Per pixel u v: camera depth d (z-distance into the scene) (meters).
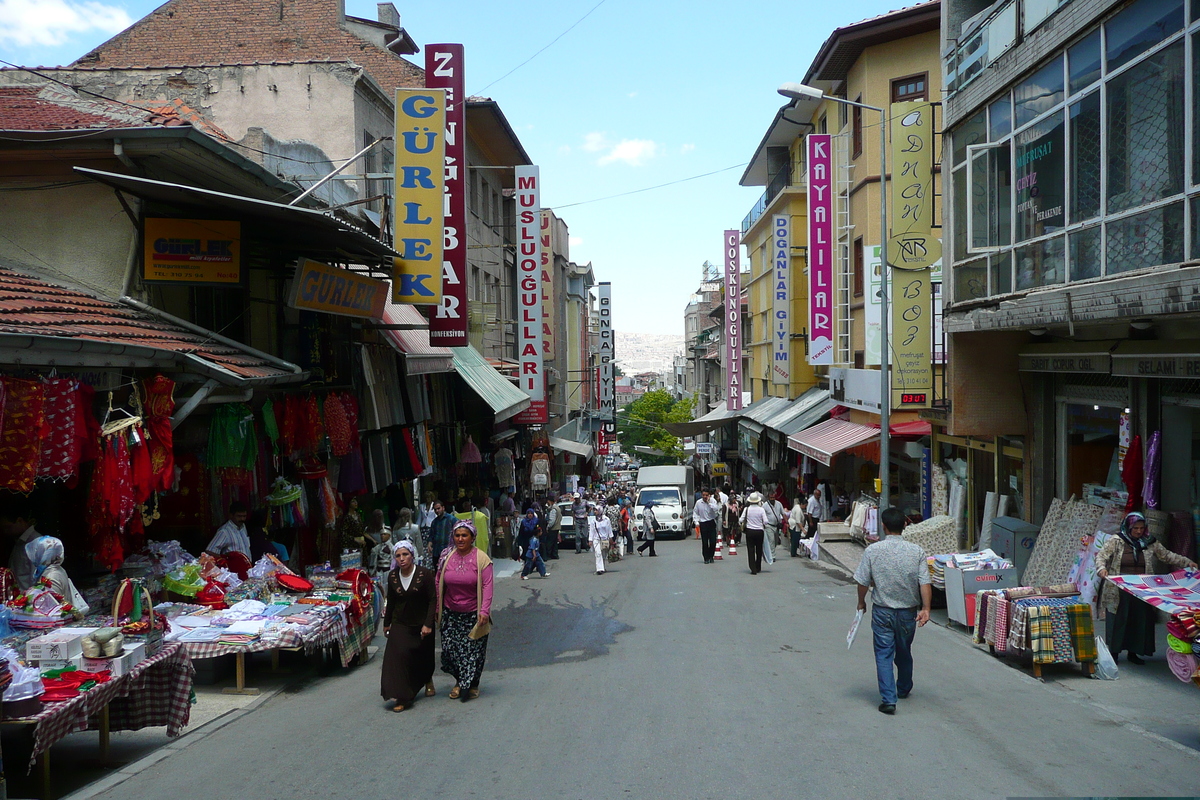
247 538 10.55
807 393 31.45
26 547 7.30
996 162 11.93
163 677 7.02
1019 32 11.09
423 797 5.38
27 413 7.01
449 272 17.77
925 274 17.22
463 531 8.20
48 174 10.07
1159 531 10.40
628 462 85.94
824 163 25.00
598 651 10.38
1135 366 10.46
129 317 9.56
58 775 6.18
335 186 15.53
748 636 11.00
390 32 25.14
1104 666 8.41
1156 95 8.42
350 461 13.78
